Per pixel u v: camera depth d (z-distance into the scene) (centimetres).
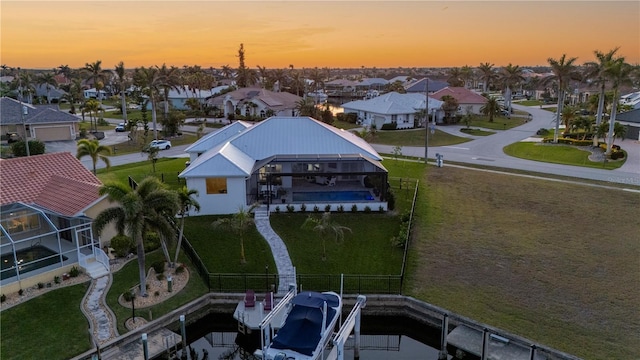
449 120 9262
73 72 17388
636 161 5619
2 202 2828
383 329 2473
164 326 2288
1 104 7312
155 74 7844
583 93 12631
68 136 7531
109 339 2100
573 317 2252
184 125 9269
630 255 2928
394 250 3052
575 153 6088
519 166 5512
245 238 3206
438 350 2312
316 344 1916
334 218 3612
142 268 2419
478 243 3150
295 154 4103
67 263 2659
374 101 9325
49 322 2200
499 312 2308
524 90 16725
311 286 2595
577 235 3269
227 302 2511
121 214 2294
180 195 2720
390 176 5019
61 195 2980
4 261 2675
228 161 3625
